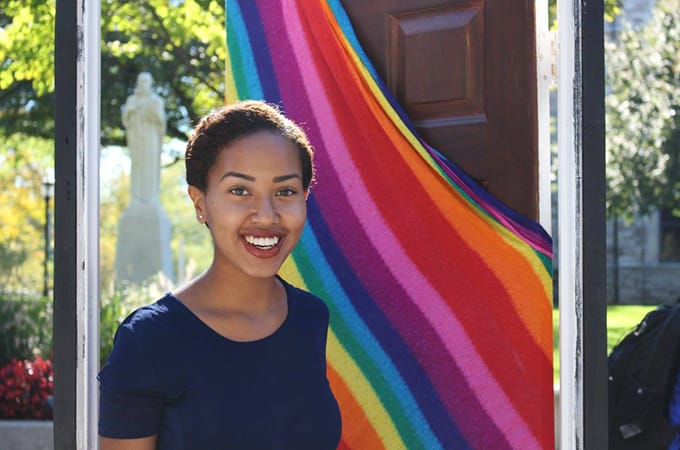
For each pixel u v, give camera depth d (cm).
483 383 252
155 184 1123
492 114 258
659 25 1390
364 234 267
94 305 241
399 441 260
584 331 214
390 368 262
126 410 171
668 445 303
